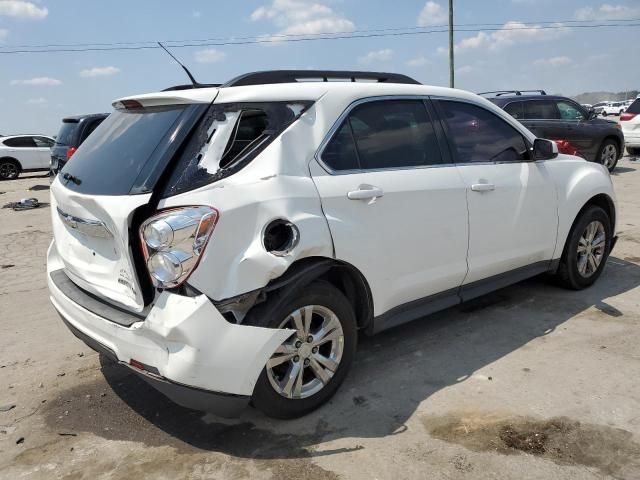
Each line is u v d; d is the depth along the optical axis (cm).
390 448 289
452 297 400
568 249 490
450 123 401
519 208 429
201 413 334
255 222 280
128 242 271
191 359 263
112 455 296
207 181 278
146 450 299
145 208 271
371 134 350
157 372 273
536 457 276
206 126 292
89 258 314
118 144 315
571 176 486
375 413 323
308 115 321
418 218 358
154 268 264
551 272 493
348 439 298
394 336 429
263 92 310
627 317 446
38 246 829
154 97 312
